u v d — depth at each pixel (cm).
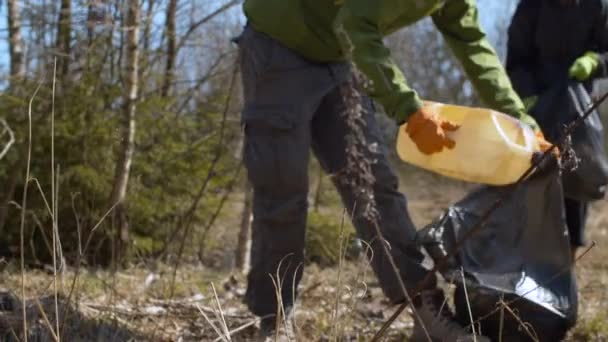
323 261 779
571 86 407
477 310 325
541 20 425
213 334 389
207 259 768
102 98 704
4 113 682
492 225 327
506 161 286
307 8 332
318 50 339
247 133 347
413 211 1340
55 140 671
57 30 711
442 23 347
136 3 611
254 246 353
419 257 341
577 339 416
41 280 488
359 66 301
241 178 818
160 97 751
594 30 420
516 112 335
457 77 1925
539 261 328
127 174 609
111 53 712
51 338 328
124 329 371
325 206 899
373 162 331
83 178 661
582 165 390
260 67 342
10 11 720
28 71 687
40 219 654
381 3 301
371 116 350
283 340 346
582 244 444
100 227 620
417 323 344
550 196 322
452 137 288
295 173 341
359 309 452
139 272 588
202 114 771
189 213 595
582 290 583
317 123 356
